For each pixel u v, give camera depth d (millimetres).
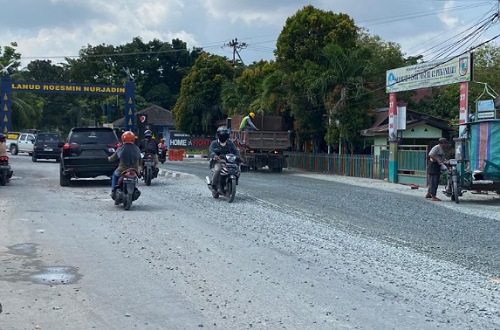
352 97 34531
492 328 6055
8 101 41875
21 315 6289
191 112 55469
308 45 37406
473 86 38438
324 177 31359
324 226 12445
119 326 5996
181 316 6328
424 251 10023
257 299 6980
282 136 34250
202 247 9969
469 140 19906
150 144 21562
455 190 18250
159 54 83062
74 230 11508
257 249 9859
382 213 15016
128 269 8391
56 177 25078
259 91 44688
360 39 47562
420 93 43594
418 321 6234
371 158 31328
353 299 7027
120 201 14836
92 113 80125
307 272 8336
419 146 26203
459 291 7457
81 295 7074
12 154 50000
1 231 11281
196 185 21781
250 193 19203
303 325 6059
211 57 56375
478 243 10945
